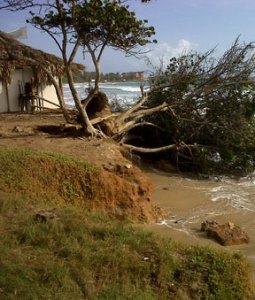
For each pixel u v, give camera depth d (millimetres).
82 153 11680
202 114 16844
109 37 13578
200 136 16828
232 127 16141
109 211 10062
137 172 11070
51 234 6789
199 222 10828
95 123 14680
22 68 21625
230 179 15672
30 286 5508
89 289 5797
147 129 17297
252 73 16578
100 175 10164
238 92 16578
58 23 13461
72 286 5730
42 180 9602
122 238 6992
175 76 17047
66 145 12430
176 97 16906
